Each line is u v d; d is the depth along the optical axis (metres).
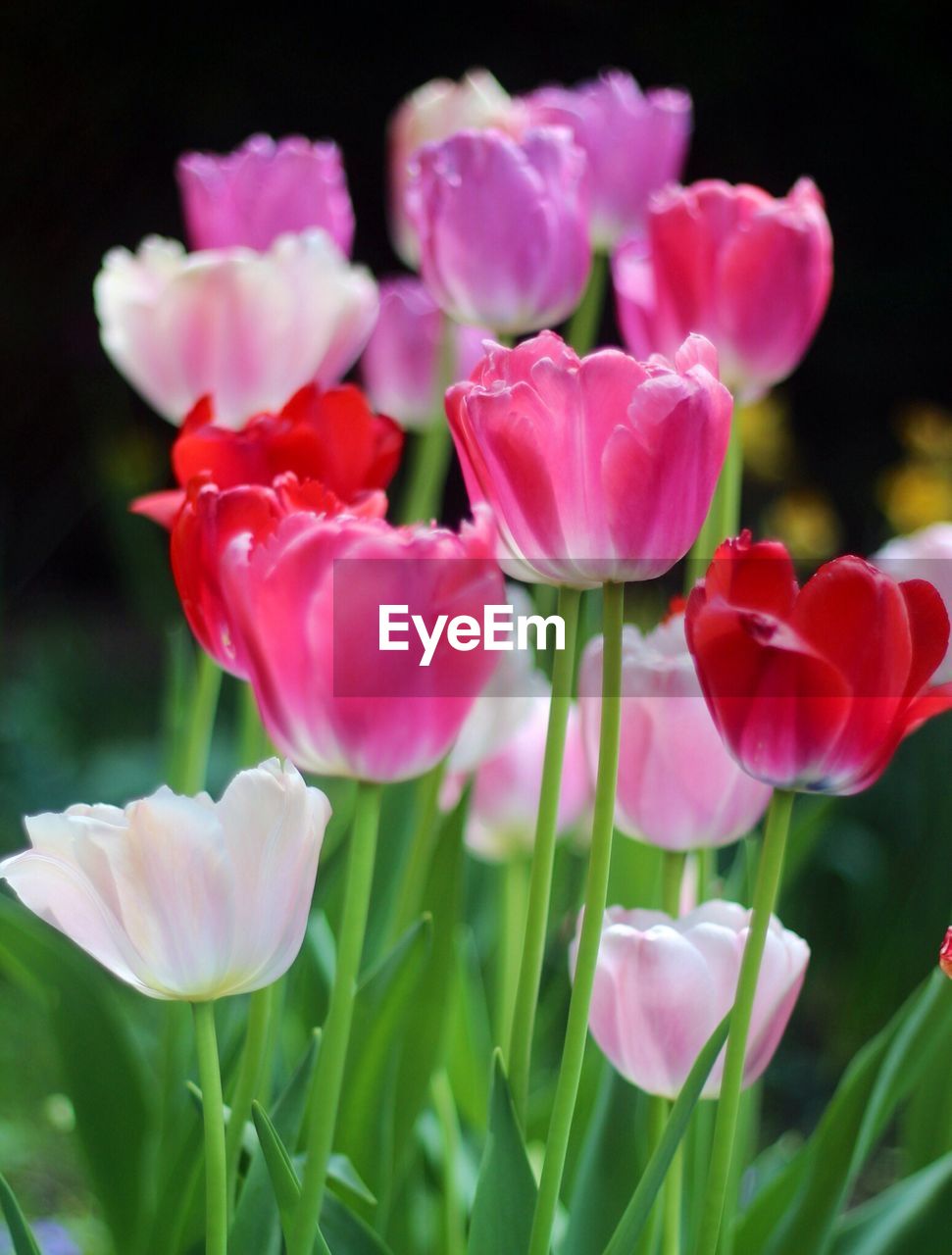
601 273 1.24
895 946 2.31
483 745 1.00
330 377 1.08
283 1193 0.83
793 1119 2.31
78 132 5.49
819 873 2.64
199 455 0.91
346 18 5.50
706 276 0.98
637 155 1.21
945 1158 0.98
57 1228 1.55
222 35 5.47
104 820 0.79
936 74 5.27
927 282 5.39
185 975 0.79
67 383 5.53
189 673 3.44
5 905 1.11
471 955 1.36
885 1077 0.95
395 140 1.25
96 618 5.16
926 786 2.28
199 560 0.83
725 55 5.36
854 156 5.43
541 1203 0.83
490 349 0.82
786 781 0.80
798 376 5.50
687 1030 0.86
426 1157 1.14
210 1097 0.81
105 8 5.40
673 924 0.90
